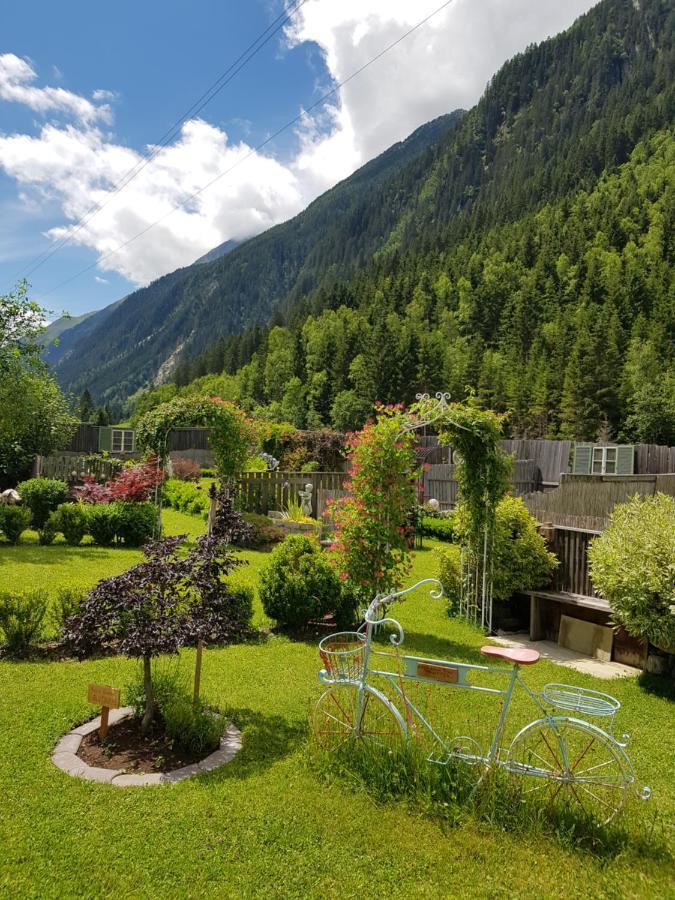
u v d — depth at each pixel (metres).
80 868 2.92
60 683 5.22
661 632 5.86
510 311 82.69
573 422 51.03
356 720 4.05
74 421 20.17
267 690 5.33
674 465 19.12
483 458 8.12
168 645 4.02
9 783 3.61
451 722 4.55
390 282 103.25
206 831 3.24
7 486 17.64
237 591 7.03
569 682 6.17
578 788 3.52
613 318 64.19
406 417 7.56
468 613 8.47
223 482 14.95
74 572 9.46
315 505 16.48
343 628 7.40
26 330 14.08
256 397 85.19
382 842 3.23
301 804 3.52
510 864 3.11
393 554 7.84
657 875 3.08
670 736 4.93
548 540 8.16
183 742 4.12
